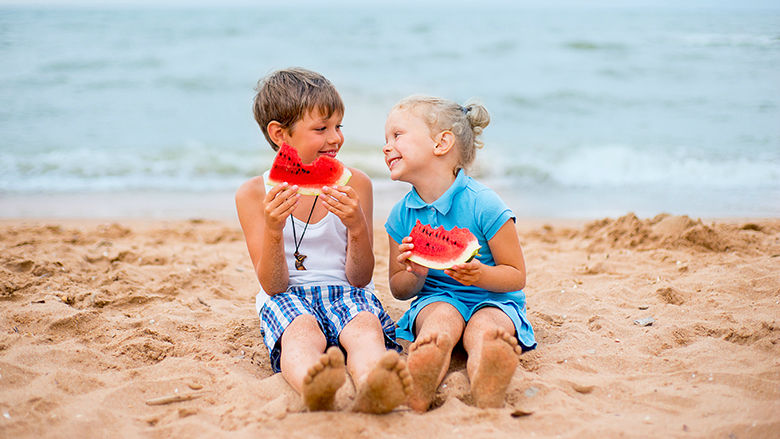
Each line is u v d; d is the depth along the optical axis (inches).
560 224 274.2
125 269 182.5
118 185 339.6
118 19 970.1
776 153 378.6
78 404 97.0
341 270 126.1
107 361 116.7
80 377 105.6
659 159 379.2
